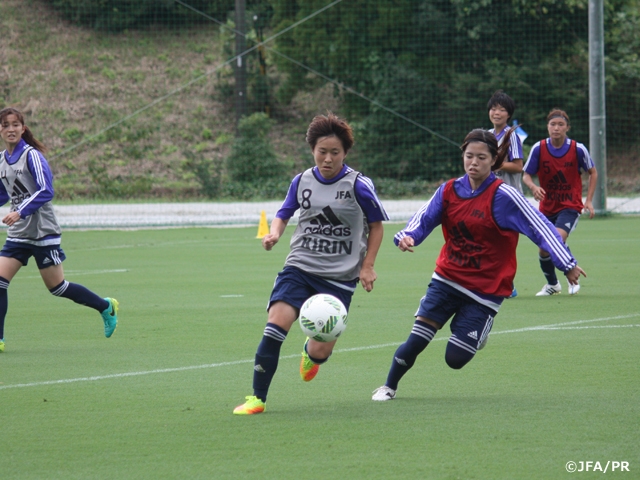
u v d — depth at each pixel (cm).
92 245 7150
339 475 1564
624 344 2875
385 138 14412
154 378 2456
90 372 2541
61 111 14675
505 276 2116
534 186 4203
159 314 3691
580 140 14138
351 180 2086
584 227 8088
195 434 1855
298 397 2209
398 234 2142
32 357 2778
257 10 15612
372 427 1894
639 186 13400
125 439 1822
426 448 1727
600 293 4147
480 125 14175
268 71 15788
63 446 1770
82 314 3734
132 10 16225
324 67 14700
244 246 7012
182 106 15150
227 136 14675
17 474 1595
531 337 3027
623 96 14125
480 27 14038
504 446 1733
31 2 16550
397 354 2147
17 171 2905
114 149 14225
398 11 14200
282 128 15100
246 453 1709
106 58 15788
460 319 2116
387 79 14275
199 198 12875
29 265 5916
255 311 3762
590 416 1961
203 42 16338
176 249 6781
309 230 2119
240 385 2362
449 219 2133
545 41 14275
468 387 2294
